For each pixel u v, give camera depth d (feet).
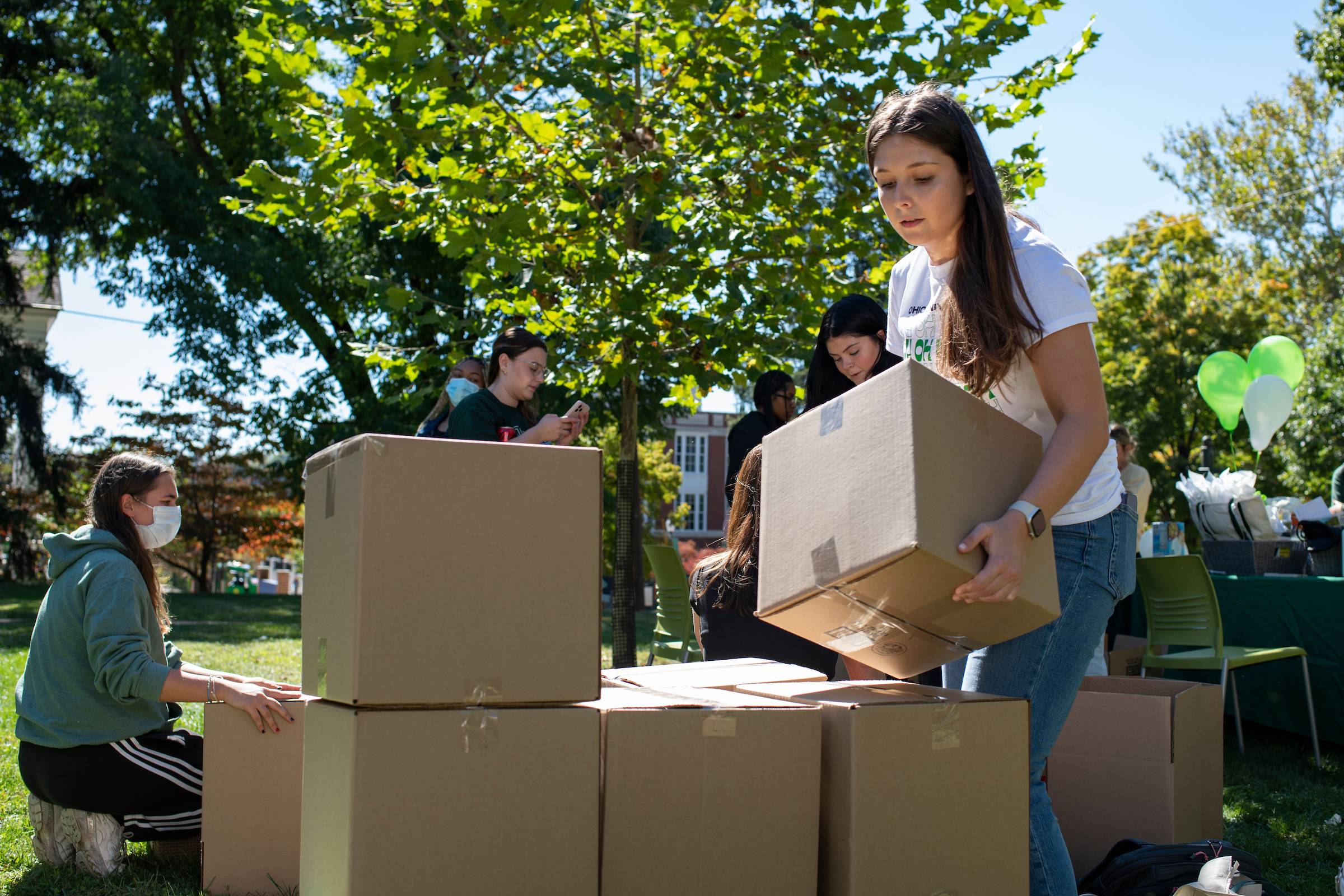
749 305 18.24
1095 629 5.70
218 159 52.90
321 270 47.98
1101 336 64.39
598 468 5.01
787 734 5.08
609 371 18.06
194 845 8.41
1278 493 54.39
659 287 17.26
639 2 16.92
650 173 16.55
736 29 17.29
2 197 49.88
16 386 52.21
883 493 4.74
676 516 76.95
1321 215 67.82
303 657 5.23
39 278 59.62
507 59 14.96
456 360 18.98
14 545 59.11
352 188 16.84
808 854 5.09
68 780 7.84
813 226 19.30
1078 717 8.26
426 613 4.58
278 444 54.34
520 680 4.74
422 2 14.47
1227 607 15.90
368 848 4.40
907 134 5.41
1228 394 21.54
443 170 15.85
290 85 15.35
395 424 48.29
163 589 8.95
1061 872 5.59
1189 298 62.54
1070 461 5.07
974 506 4.84
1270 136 68.74
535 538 4.83
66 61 51.98
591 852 4.77
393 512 4.56
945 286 5.88
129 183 45.52
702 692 5.87
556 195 17.69
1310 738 14.80
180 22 49.96
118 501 8.42
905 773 5.13
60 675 7.93
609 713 4.88
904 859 5.08
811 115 17.66
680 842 4.90
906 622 5.32
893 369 4.85
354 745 4.42
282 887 7.41
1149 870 6.60
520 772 4.69
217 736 7.42
